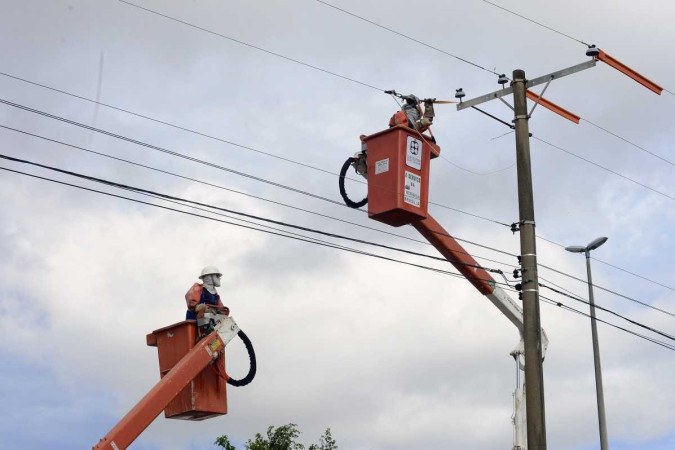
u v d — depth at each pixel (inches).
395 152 871.7
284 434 1347.2
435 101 908.0
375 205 877.2
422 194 884.0
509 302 992.2
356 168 896.3
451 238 928.9
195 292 845.2
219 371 832.3
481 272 956.6
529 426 849.5
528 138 921.5
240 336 845.8
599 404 1405.0
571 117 991.6
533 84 936.9
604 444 1390.3
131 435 758.5
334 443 1355.8
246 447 1342.3
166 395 783.1
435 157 908.0
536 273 885.2
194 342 832.3
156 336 855.7
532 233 893.2
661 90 972.6
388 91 891.4
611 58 928.3
